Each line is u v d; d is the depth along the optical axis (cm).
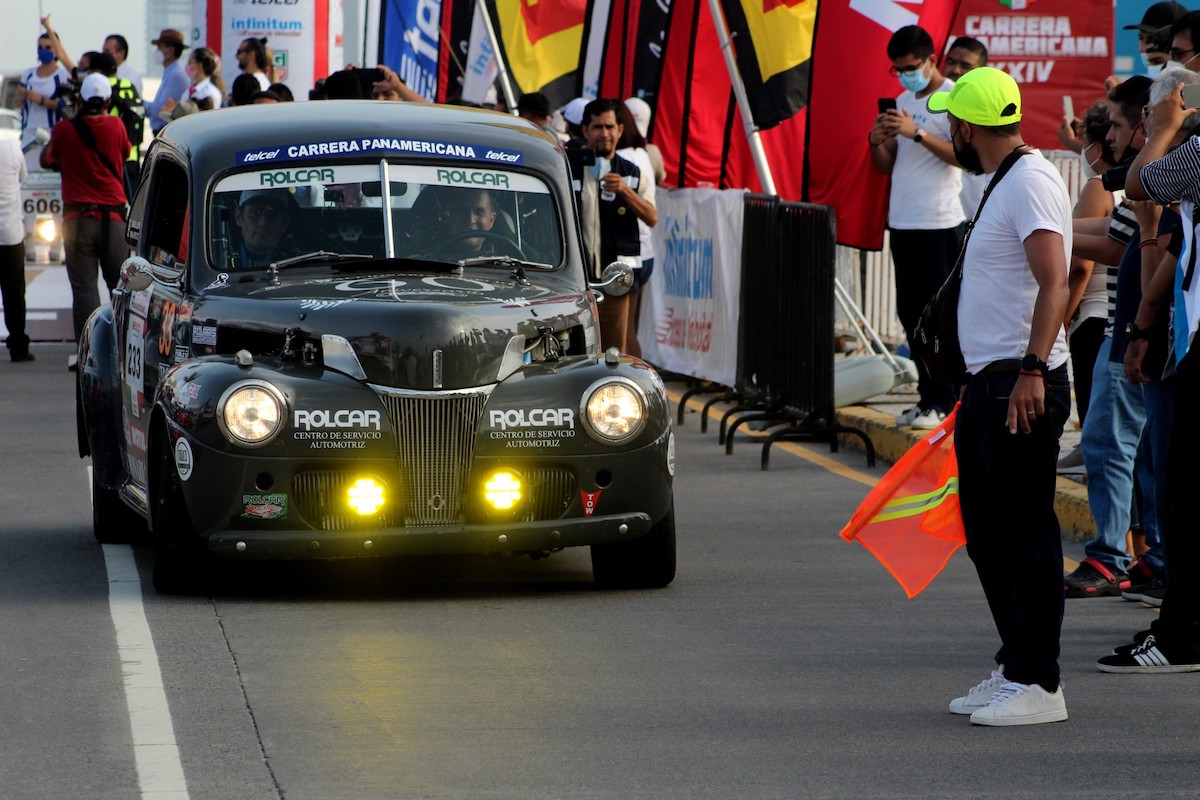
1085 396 2831
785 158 4516
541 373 2409
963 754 1720
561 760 1692
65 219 5472
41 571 2628
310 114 2828
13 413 4491
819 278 3831
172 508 2378
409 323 2355
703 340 4606
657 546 2472
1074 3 5009
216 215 2669
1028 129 5056
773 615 2352
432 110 2902
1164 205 2062
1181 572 2048
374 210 2692
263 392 2314
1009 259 1825
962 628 2281
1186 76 2086
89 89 5428
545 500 2375
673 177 5003
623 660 2095
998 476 1828
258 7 7700
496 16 5594
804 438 3897
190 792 1591
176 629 2239
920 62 3678
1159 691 1981
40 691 1939
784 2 4081
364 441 2317
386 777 1636
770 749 1734
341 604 2403
